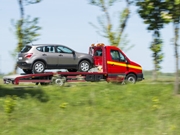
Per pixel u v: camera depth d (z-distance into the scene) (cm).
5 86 2017
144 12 1984
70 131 1602
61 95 1850
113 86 1962
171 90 1908
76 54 2573
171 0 1858
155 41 2547
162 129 1627
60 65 2527
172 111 1738
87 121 1666
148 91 1894
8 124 1620
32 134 1576
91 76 2500
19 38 2998
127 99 1831
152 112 1745
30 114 1691
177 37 1872
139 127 1638
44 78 2386
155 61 2578
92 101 1808
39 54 2472
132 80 2591
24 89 1894
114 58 2562
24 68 2462
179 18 1859
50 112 1719
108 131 1608
